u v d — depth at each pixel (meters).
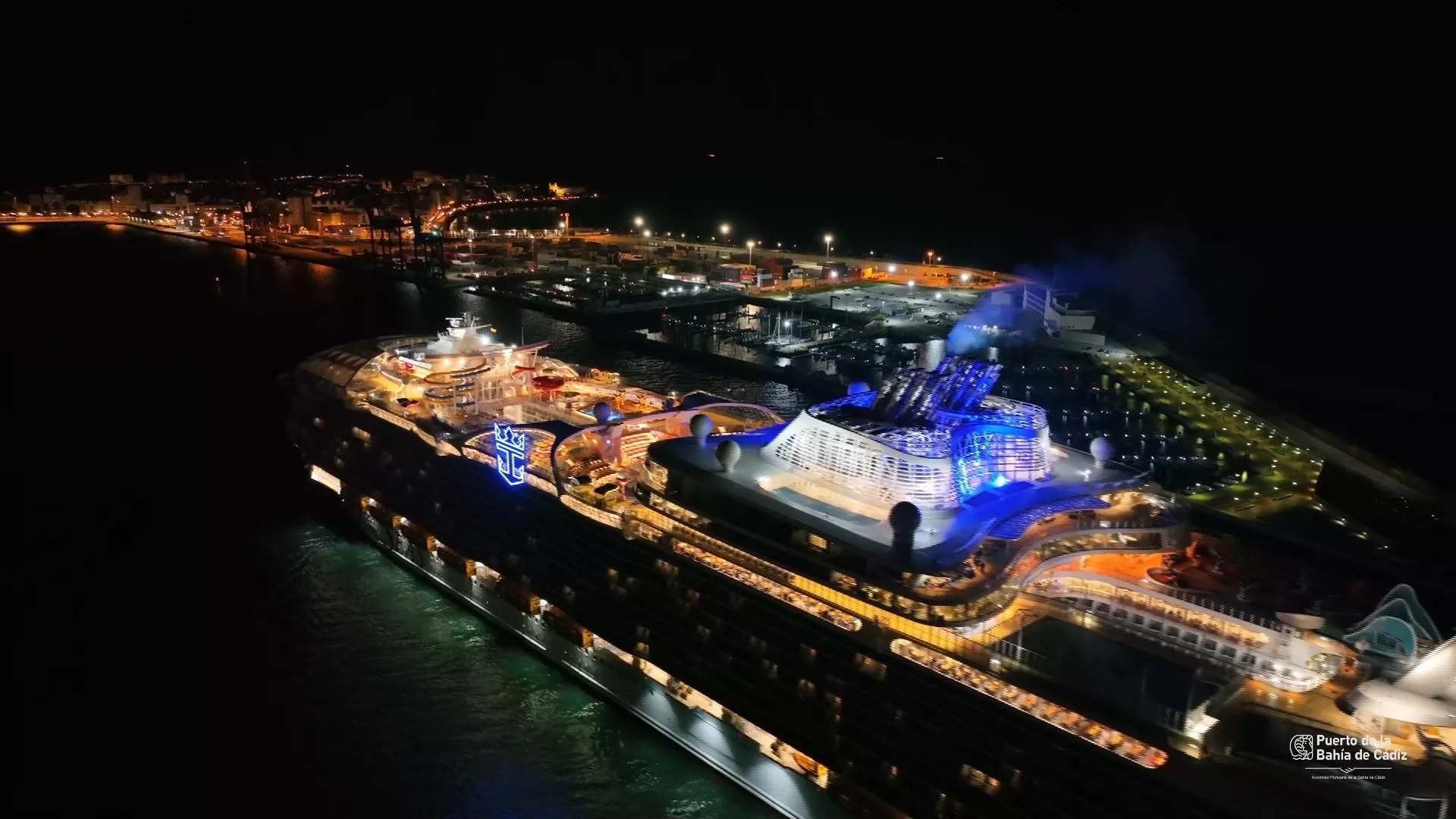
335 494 101.50
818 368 156.12
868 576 51.53
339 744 62.53
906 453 56.16
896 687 49.34
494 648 72.81
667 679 58.50
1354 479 95.62
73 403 138.88
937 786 46.06
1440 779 39.34
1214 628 50.22
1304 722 43.41
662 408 88.25
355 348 104.75
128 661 71.75
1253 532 89.75
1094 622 52.03
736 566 58.44
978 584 50.06
